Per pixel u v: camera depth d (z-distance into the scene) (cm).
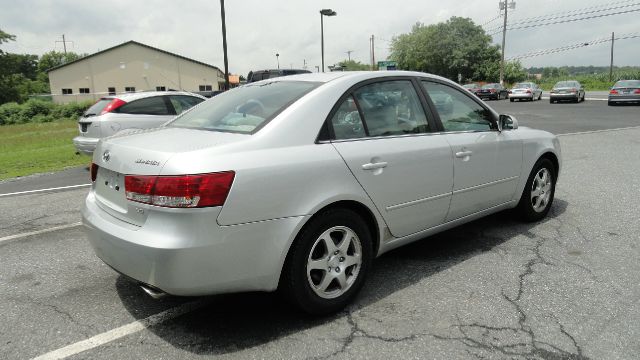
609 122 1600
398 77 362
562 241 432
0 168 954
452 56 7156
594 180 679
